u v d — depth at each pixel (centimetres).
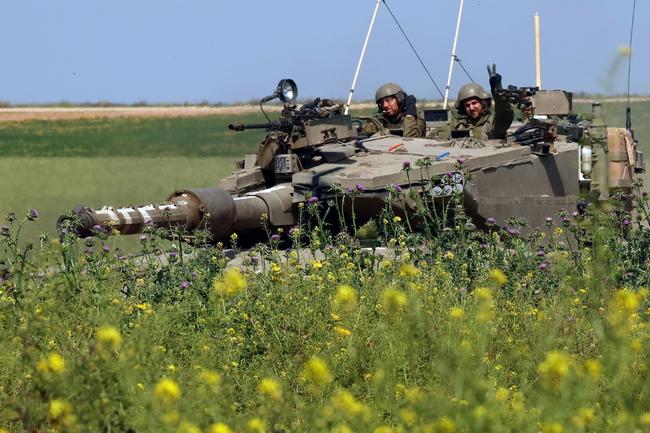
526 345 2478
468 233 3662
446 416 1702
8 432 2158
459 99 5753
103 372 1853
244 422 1852
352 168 4772
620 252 3459
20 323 2612
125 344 2064
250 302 2927
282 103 4994
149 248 3969
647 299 2936
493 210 4825
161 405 1794
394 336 2383
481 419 1700
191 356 2544
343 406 1823
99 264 3194
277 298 2909
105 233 3681
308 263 3484
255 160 5366
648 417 1833
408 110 5809
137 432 1805
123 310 2883
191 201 4397
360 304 2745
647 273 3359
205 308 2923
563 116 5247
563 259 2981
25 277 2870
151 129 19388
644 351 2164
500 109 5372
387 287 2955
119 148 17475
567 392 1825
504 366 2400
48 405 1877
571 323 2598
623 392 1922
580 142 2638
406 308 2259
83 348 2173
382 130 5681
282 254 4281
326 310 2862
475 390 1808
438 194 4494
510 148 5034
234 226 4550
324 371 1972
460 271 3394
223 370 2430
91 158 15550
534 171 5053
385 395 2069
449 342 2109
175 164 13775
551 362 1870
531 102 5281
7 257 3309
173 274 3338
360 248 3575
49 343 2470
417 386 2138
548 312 2811
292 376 2484
